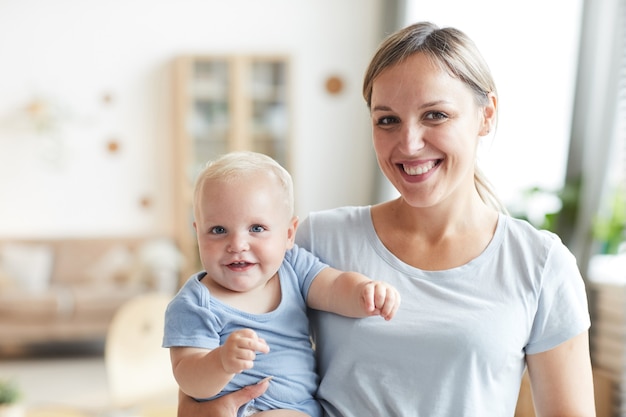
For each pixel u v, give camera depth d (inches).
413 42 52.1
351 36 297.7
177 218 292.5
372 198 292.5
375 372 54.9
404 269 56.6
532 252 55.4
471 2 215.9
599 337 165.2
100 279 264.4
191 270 283.6
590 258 171.5
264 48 295.9
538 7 192.4
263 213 55.2
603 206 170.7
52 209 289.4
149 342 137.3
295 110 285.6
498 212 58.2
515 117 195.5
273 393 55.0
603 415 157.8
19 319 243.3
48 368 240.5
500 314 53.8
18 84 285.6
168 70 292.0
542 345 54.9
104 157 290.8
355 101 299.9
